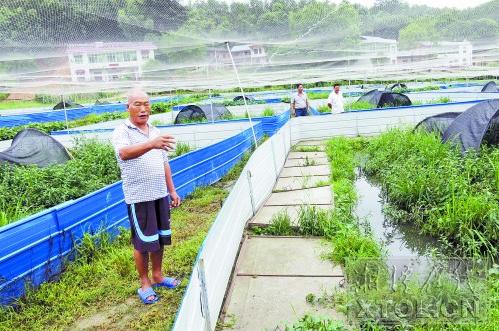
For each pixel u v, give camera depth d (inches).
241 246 190.7
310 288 151.6
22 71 418.6
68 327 137.4
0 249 146.6
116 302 149.4
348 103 646.5
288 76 760.3
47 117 767.7
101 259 177.8
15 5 204.5
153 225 143.1
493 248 172.2
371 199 267.6
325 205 242.8
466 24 376.5
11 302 147.5
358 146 418.9
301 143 472.7
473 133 285.1
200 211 245.4
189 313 99.1
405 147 324.2
